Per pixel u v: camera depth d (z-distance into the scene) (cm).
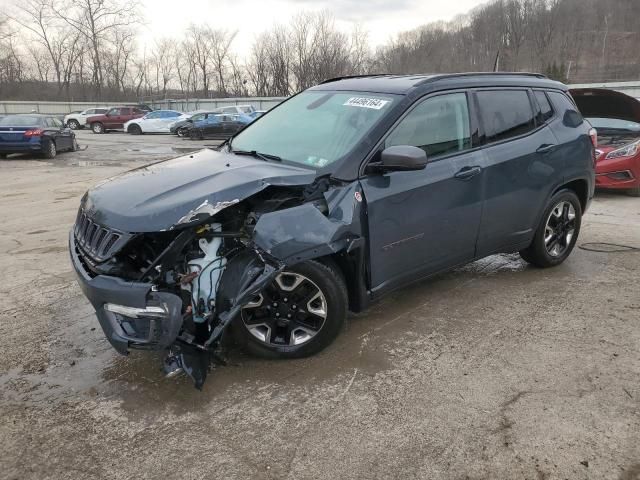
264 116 480
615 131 959
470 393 315
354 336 388
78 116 3675
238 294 310
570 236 536
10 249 615
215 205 306
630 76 6625
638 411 297
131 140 2648
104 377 338
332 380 331
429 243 396
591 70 7050
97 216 322
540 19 7675
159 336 295
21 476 254
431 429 284
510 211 455
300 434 282
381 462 261
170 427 289
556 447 269
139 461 263
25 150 1631
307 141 391
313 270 337
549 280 499
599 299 453
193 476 253
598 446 269
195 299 315
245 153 409
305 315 352
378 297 377
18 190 1048
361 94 415
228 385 327
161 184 337
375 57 6222
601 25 7788
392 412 298
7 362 357
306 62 5097
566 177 501
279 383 328
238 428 287
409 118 384
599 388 319
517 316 420
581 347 369
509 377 332
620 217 765
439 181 390
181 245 305
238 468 258
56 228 717
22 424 292
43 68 5541
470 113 426
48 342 384
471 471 254
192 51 6072
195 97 6066
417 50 6838
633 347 369
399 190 367
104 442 278
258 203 339
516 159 448
